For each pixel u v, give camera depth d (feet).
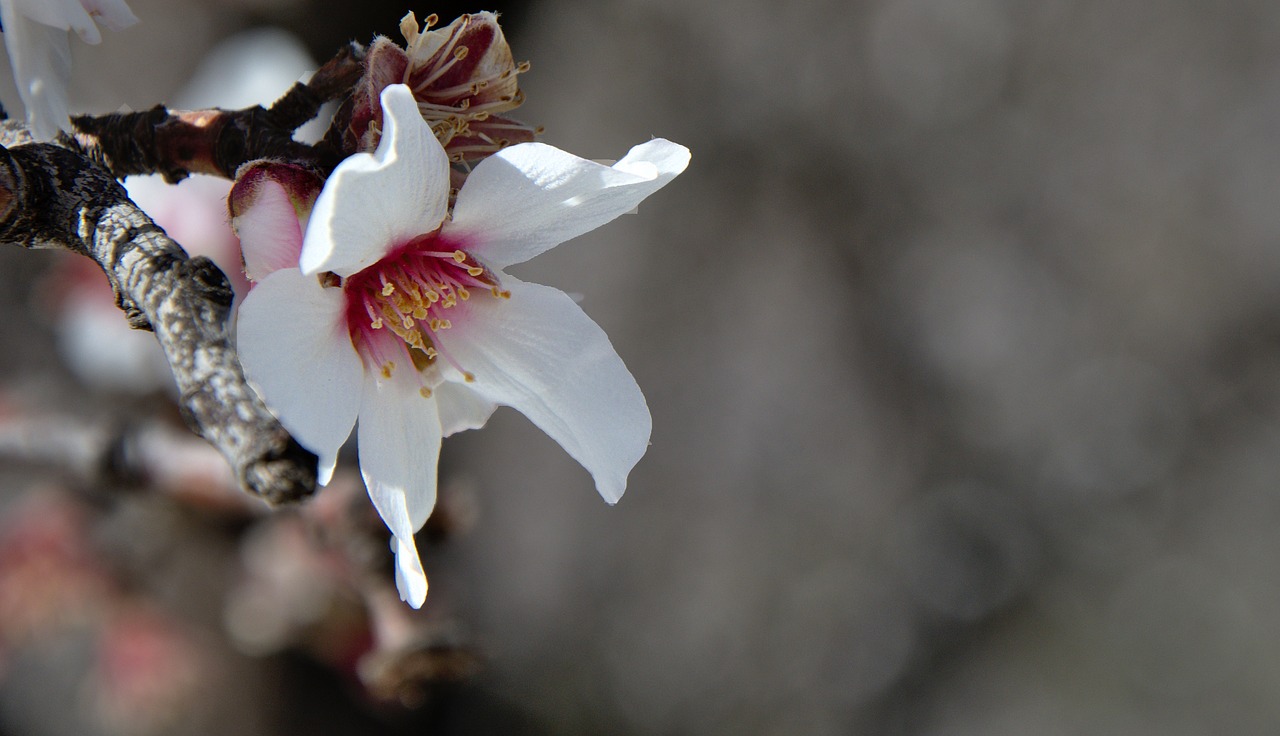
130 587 1.25
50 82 0.72
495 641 2.27
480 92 0.77
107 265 0.70
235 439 0.66
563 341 0.78
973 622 2.37
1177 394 2.44
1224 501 2.39
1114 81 2.51
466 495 0.93
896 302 2.53
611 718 2.33
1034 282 2.49
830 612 2.38
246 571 1.24
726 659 2.37
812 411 2.48
